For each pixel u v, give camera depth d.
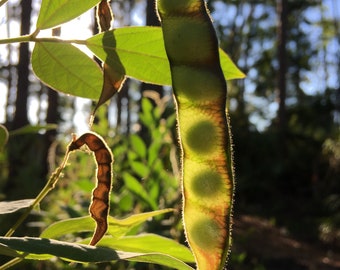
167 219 2.80
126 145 3.55
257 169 12.92
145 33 0.86
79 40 0.87
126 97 15.53
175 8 0.78
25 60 10.40
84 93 0.94
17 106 10.30
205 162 0.78
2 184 6.61
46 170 7.40
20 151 7.00
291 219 10.86
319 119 17.08
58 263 2.50
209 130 0.77
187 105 0.78
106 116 3.90
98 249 0.71
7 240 0.69
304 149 13.64
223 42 25.02
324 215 11.31
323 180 12.76
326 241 8.98
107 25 0.93
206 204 0.79
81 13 0.87
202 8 0.78
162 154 3.22
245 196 12.52
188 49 0.77
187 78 0.77
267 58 25.05
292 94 25.06
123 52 0.87
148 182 2.85
